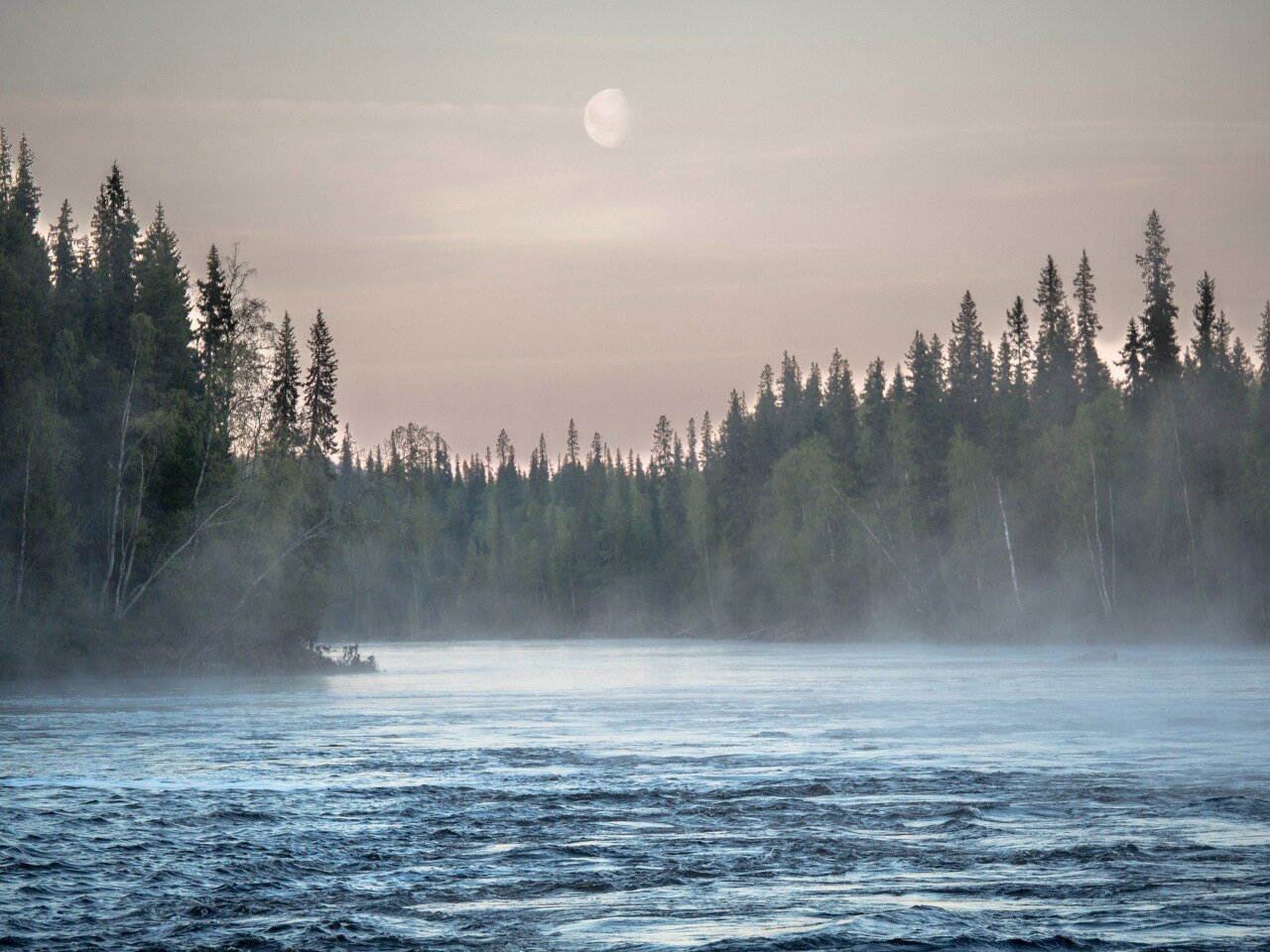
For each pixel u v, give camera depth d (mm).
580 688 54594
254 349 66938
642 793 22656
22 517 58906
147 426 62000
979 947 12562
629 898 14750
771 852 17328
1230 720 34281
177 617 63750
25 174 85000
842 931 13156
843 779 24078
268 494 65812
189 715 40312
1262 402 92000
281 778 24844
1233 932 12938
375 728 35750
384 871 16328
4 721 37969
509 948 12773
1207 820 19219
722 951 12547
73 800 22000
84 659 60000
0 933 13266
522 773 25641
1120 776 23875
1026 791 22234
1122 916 13586
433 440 70438
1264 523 87688
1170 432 93000
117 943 12984
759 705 42750
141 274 71562
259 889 15344
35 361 62125
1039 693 44906
